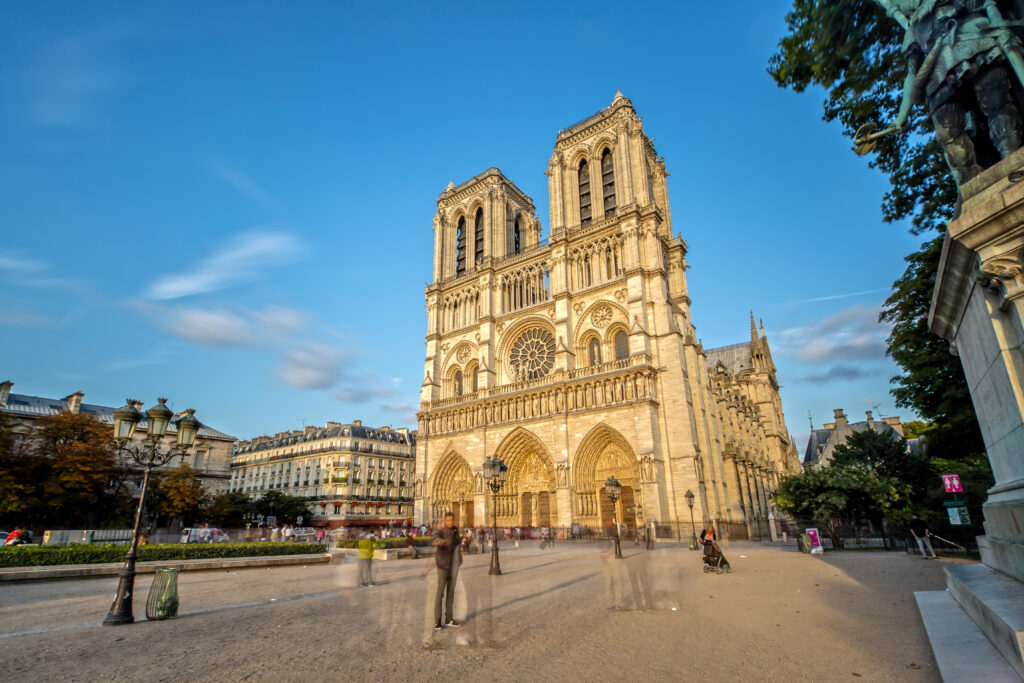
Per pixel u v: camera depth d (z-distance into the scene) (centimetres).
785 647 1202
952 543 3794
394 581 2697
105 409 9012
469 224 9244
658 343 6675
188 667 1147
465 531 5003
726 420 8344
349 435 11069
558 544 5847
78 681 1059
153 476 6975
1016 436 875
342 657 1209
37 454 6138
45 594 2325
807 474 4719
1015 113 829
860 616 1524
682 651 1198
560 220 7875
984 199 794
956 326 1138
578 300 7444
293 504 10012
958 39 864
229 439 9212
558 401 6912
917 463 5872
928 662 1027
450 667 1111
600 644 1284
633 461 6316
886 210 2091
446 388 8612
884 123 1617
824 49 1396
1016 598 849
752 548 4947
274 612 1833
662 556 4009
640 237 7106
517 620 1598
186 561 3322
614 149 7700
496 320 8250
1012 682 678
